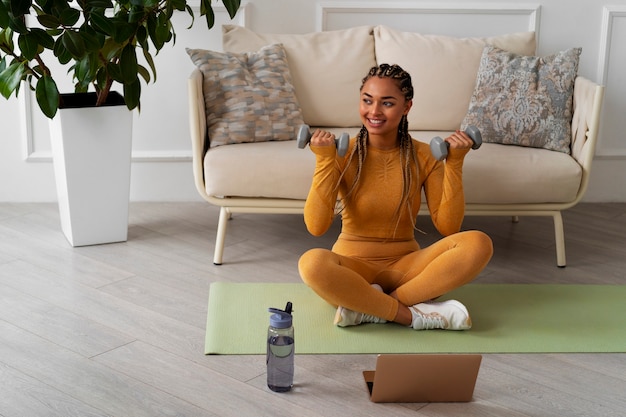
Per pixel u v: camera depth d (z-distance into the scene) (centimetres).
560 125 322
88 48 287
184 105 372
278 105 329
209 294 283
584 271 311
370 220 269
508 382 230
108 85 314
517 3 371
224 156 303
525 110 324
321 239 339
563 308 278
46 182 376
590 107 306
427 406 218
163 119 373
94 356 239
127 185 325
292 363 222
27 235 337
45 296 280
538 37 375
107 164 320
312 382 228
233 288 288
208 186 304
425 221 366
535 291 291
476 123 332
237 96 324
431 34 371
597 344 252
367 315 260
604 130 385
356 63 349
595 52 378
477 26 373
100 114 313
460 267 256
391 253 271
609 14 371
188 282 294
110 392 220
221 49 368
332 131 342
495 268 312
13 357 238
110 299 278
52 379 226
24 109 365
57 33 301
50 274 298
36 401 215
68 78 363
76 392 220
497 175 305
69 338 250
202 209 372
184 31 363
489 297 285
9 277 295
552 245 338
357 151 265
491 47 343
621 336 258
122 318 264
